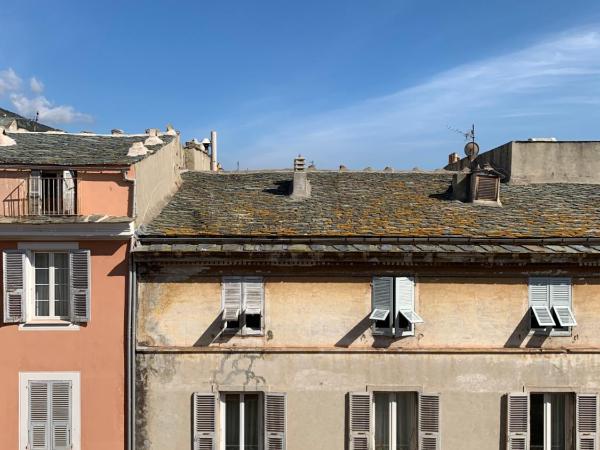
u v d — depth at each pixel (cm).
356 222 1312
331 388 1212
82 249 1182
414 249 1189
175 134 1698
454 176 1527
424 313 1230
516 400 1205
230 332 1213
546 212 1409
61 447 1176
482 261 1212
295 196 1487
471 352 1219
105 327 1184
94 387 1180
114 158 1248
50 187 1194
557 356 1224
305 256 1192
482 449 1212
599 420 1211
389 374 1217
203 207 1405
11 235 1158
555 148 1738
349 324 1223
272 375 1209
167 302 1211
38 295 1209
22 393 1175
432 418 1205
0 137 1359
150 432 1197
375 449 1247
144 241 1198
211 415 1195
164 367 1201
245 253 1181
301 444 1206
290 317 1220
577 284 1239
